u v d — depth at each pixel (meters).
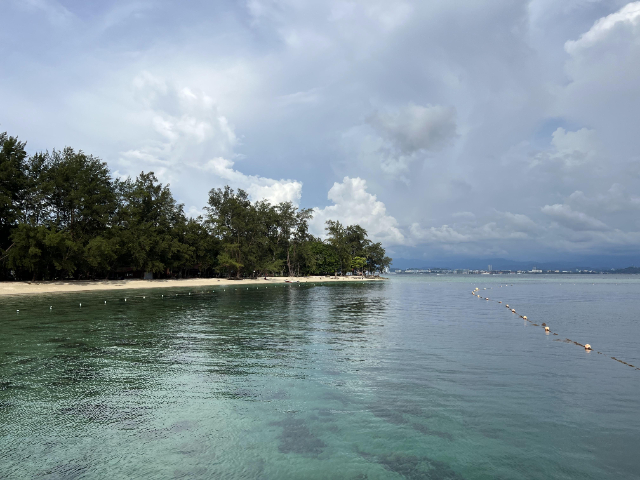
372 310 34.00
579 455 7.31
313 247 154.50
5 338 18.53
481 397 10.36
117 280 82.44
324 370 12.95
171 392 10.66
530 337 19.58
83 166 75.38
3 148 64.75
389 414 9.16
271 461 7.03
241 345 17.14
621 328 22.94
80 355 14.97
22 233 58.78
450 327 23.23
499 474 6.64
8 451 7.37
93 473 6.62
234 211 105.38
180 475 6.56
